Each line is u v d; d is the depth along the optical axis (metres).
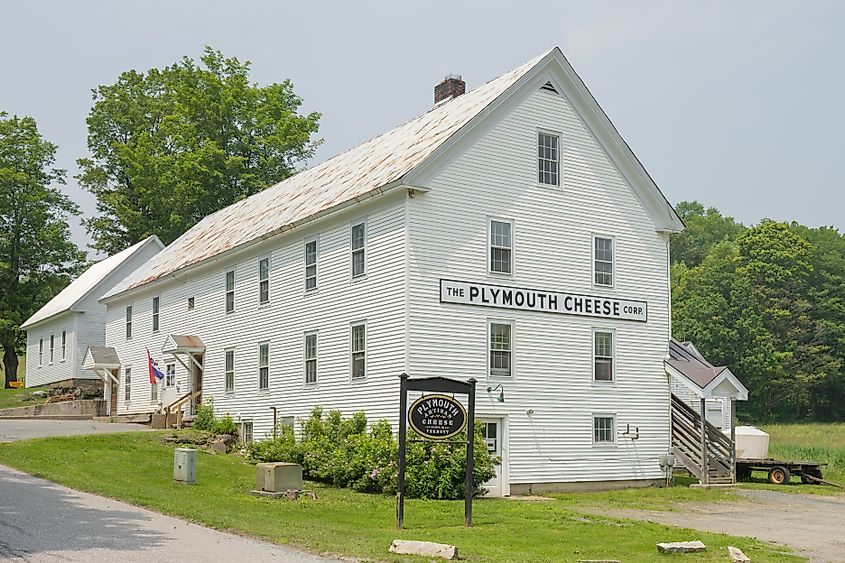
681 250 115.12
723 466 30.88
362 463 24.00
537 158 28.45
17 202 64.62
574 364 28.33
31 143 65.25
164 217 60.62
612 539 16.98
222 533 15.52
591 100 29.39
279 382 31.03
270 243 32.28
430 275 25.73
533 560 14.30
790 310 81.06
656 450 29.81
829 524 21.09
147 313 42.81
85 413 48.72
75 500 18.41
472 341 26.28
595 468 28.27
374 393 26.20
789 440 57.19
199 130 58.53
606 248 29.72
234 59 61.00
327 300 28.78
